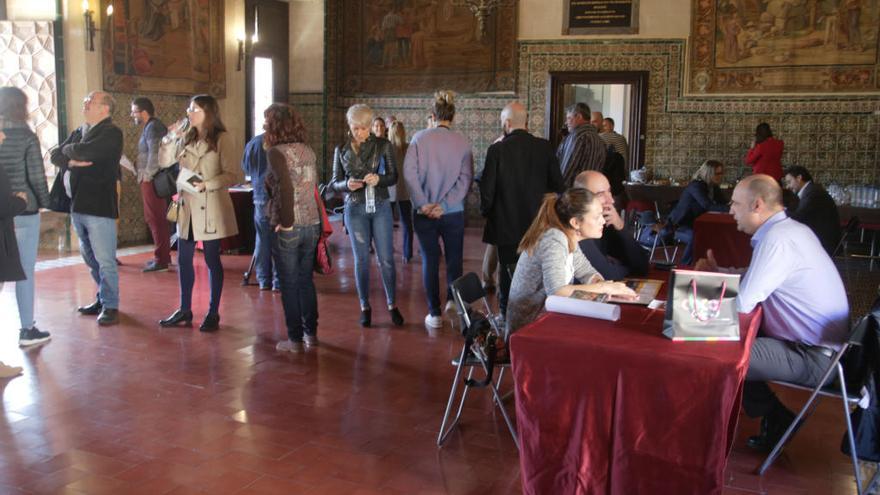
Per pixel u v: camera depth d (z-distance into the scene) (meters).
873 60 12.48
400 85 14.80
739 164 13.34
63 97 10.30
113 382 5.23
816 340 3.90
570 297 3.73
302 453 4.15
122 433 4.37
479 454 4.18
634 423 3.08
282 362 5.74
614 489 3.14
